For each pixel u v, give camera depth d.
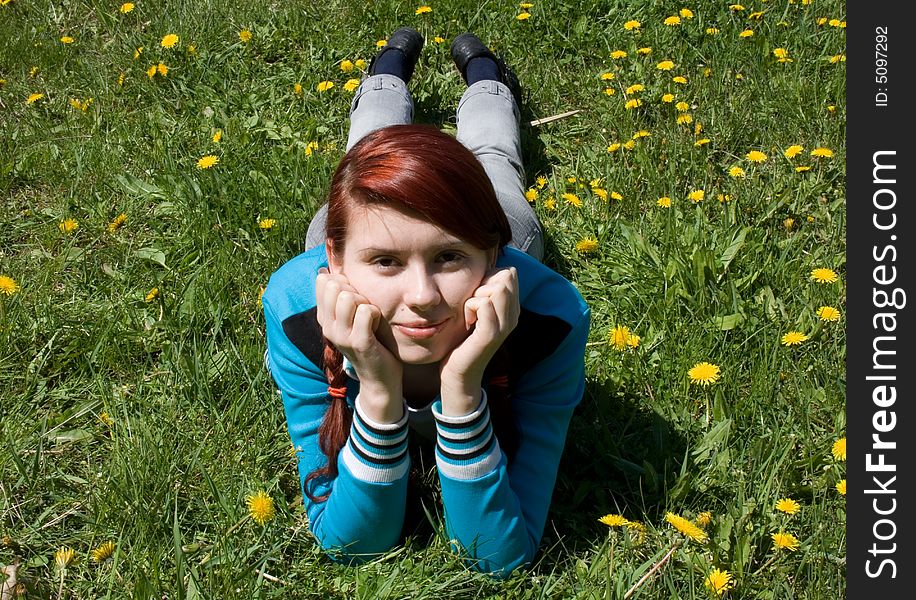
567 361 2.07
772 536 2.12
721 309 2.77
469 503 1.96
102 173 3.41
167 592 2.07
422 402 2.07
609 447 2.36
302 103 3.82
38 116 3.79
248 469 2.35
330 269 1.89
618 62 3.99
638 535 2.13
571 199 3.20
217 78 3.91
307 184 3.28
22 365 2.67
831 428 2.46
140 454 2.33
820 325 2.66
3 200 3.36
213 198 3.21
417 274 1.74
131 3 4.40
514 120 3.39
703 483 2.29
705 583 2.00
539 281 2.07
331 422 2.03
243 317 2.82
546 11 4.24
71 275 3.02
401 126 1.77
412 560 2.10
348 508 2.00
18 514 2.28
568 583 2.10
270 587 2.10
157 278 2.97
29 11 4.45
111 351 2.69
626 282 2.97
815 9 4.17
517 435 2.09
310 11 4.31
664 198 3.16
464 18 4.27
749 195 3.23
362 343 1.78
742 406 2.47
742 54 3.97
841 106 3.56
